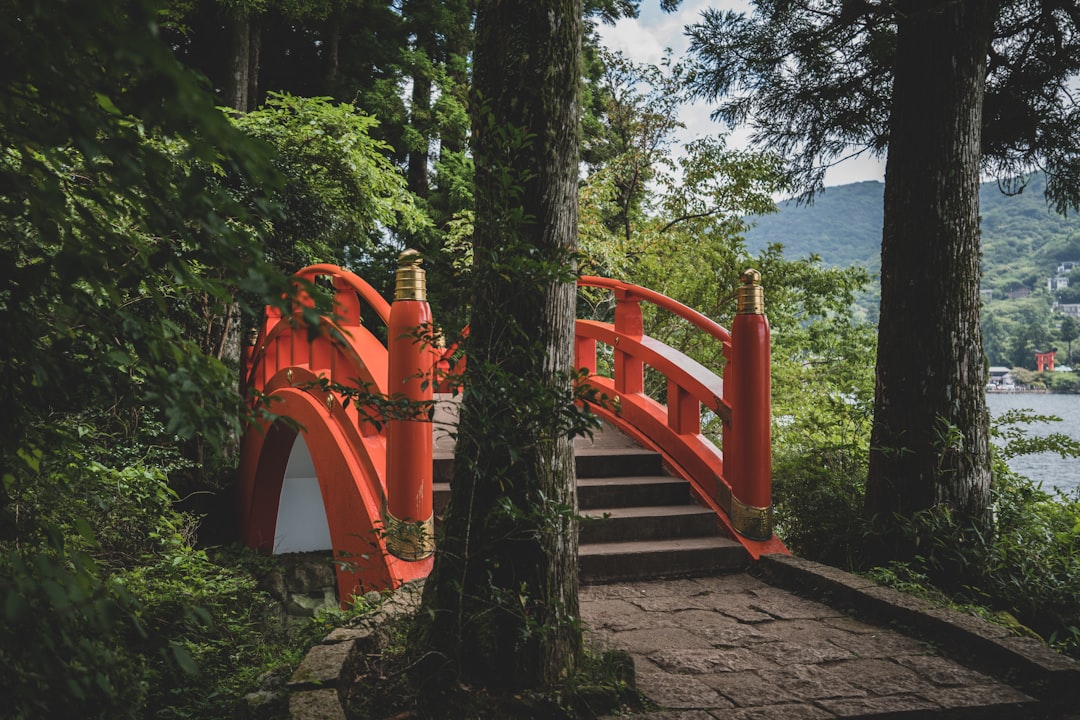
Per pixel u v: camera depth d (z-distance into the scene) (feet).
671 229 50.01
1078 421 51.65
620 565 17.88
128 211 5.94
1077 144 26.55
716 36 29.17
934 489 18.60
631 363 23.98
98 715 6.38
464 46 60.39
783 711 11.02
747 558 18.75
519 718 10.56
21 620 5.13
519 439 10.91
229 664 14.16
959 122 18.67
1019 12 25.88
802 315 53.62
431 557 16.35
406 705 10.59
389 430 16.60
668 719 10.69
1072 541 19.86
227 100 43.57
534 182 11.43
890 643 13.99
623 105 51.31
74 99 4.74
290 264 34.22
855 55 27.81
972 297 18.88
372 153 37.40
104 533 18.35
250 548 34.63
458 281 11.64
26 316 5.96
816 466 23.59
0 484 6.66
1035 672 12.21
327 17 51.31
